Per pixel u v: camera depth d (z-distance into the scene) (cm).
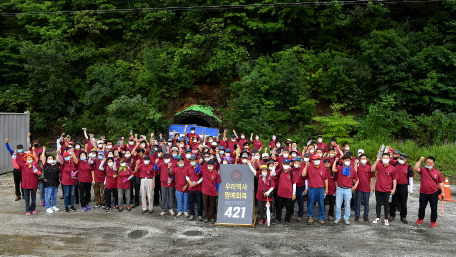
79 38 2427
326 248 681
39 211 944
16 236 742
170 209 930
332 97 2098
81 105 2297
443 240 730
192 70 2189
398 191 858
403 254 651
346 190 834
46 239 725
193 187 873
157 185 1025
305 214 948
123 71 2198
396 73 2034
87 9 2455
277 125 1991
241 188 859
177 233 772
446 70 2083
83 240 722
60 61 2106
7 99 2134
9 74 2273
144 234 763
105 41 2467
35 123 2172
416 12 2462
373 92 2119
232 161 1018
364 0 2330
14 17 2412
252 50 2389
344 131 1770
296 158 838
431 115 2006
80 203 1014
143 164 948
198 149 1003
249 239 733
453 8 2212
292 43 2441
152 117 1984
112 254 646
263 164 846
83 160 964
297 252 659
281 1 2156
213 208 860
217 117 2006
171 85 2188
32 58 2058
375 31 2116
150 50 2175
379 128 1908
